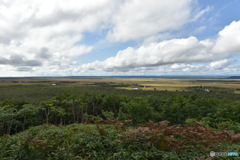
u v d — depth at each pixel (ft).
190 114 62.64
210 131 19.84
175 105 66.13
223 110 47.98
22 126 72.54
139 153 15.34
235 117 44.39
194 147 16.49
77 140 19.35
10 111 53.11
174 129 20.31
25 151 14.71
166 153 15.29
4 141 17.12
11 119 57.72
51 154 15.90
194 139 17.48
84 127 27.78
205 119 41.81
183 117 63.36
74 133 23.24
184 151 15.85
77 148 17.79
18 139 17.08
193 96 92.22
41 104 79.66
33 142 16.25
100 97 94.07
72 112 83.76
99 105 91.66
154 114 61.82
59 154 15.43
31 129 31.63
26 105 62.13
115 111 83.92
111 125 30.48
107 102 86.33
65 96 91.71
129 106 63.05
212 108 60.95
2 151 15.35
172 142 16.69
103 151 17.02
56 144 17.63
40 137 20.31
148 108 62.18
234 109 48.06
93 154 16.47
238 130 24.53
